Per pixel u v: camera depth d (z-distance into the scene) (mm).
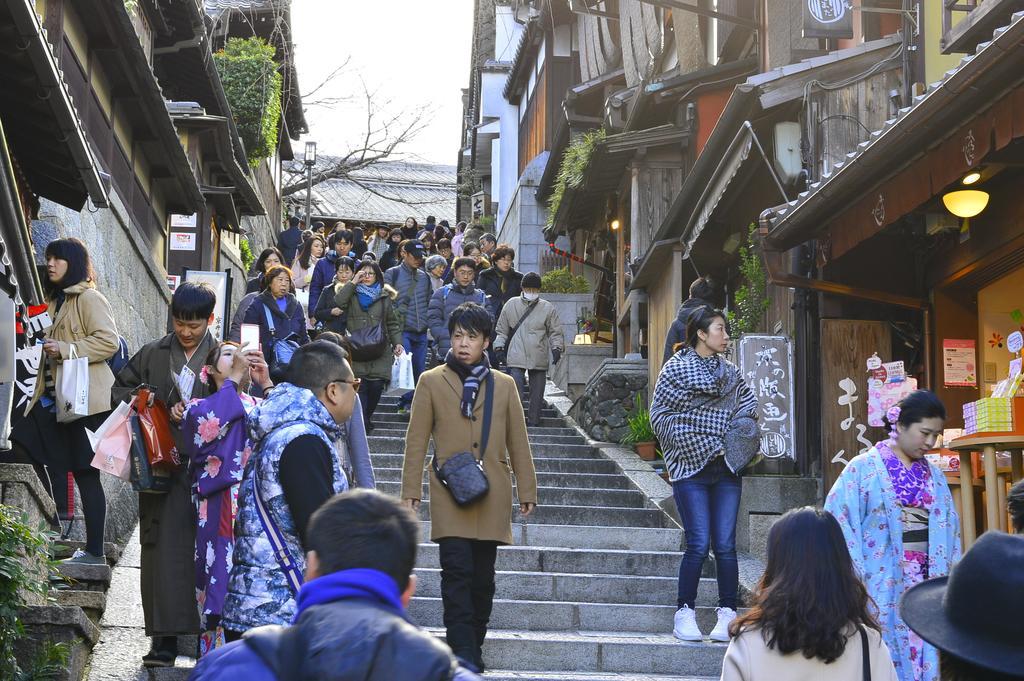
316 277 14320
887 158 7500
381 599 2355
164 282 14555
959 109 6617
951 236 9180
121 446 5715
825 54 11367
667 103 15914
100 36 10805
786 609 3457
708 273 14414
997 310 9383
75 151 7070
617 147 15703
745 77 14836
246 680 2227
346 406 4680
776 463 9969
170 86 19172
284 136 31188
